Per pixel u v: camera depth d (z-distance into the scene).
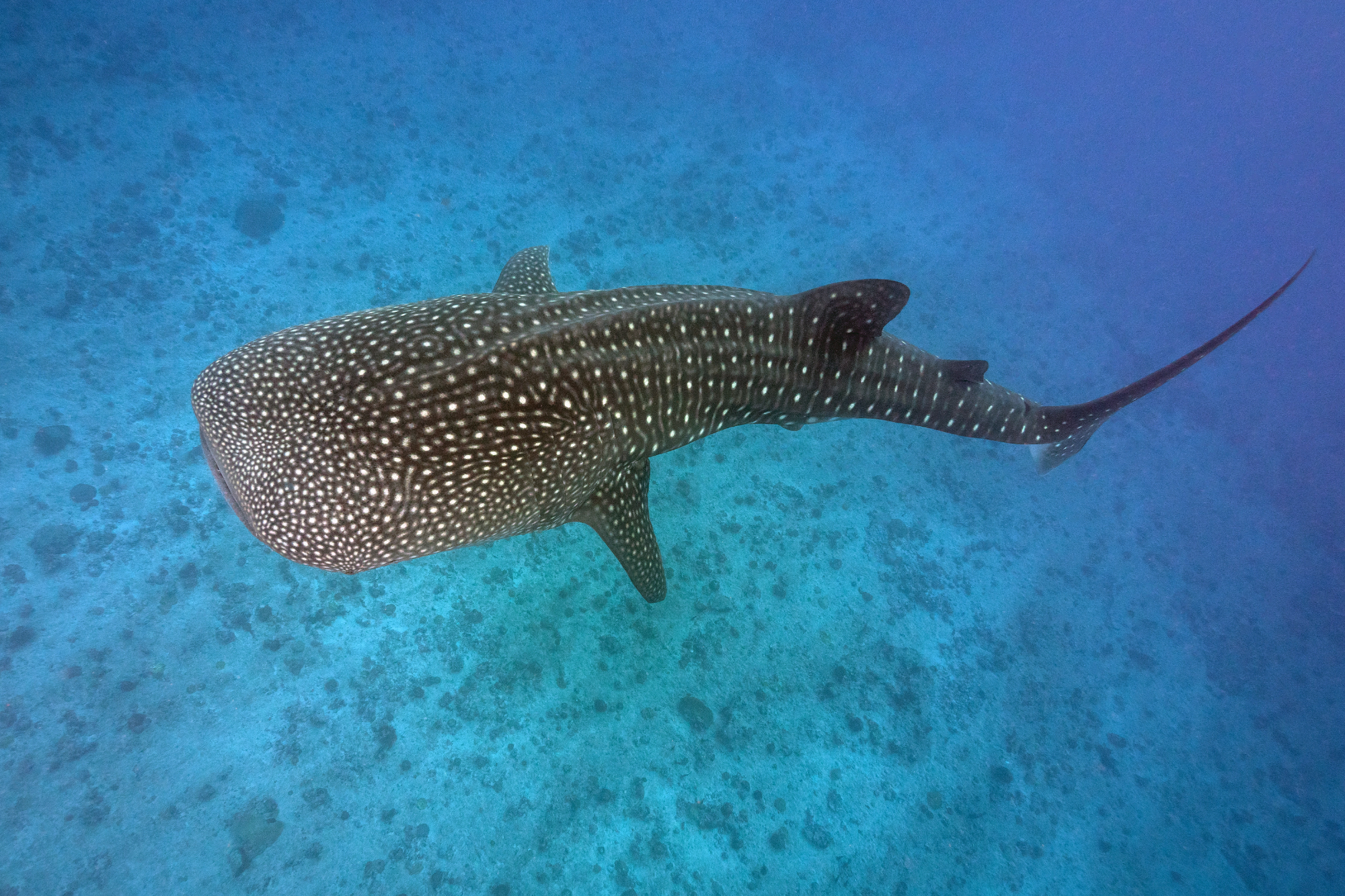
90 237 12.55
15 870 7.85
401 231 15.23
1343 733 15.65
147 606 9.55
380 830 8.95
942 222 25.06
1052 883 11.48
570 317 3.15
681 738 10.68
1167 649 15.86
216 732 9.02
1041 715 13.45
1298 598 18.23
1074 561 16.41
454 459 2.72
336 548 2.72
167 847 8.27
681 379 3.50
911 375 4.36
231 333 12.54
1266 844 13.23
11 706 8.56
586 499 3.62
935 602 13.99
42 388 10.84
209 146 14.72
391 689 9.80
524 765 9.80
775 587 12.77
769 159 23.45
